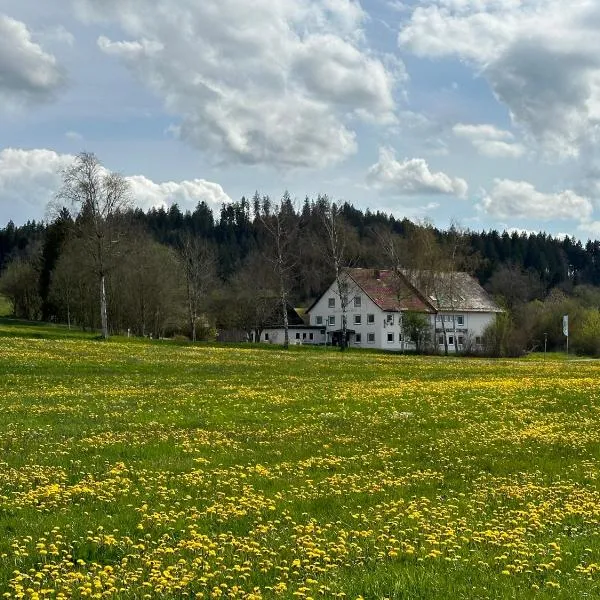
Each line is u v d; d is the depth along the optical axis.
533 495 17.78
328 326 135.12
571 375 52.28
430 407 33.03
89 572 11.09
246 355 66.69
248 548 12.38
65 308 117.31
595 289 184.88
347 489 18.05
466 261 115.88
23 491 16.59
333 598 10.21
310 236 141.25
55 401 32.81
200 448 22.89
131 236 104.19
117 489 17.14
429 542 13.31
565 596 10.58
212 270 126.75
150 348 67.50
